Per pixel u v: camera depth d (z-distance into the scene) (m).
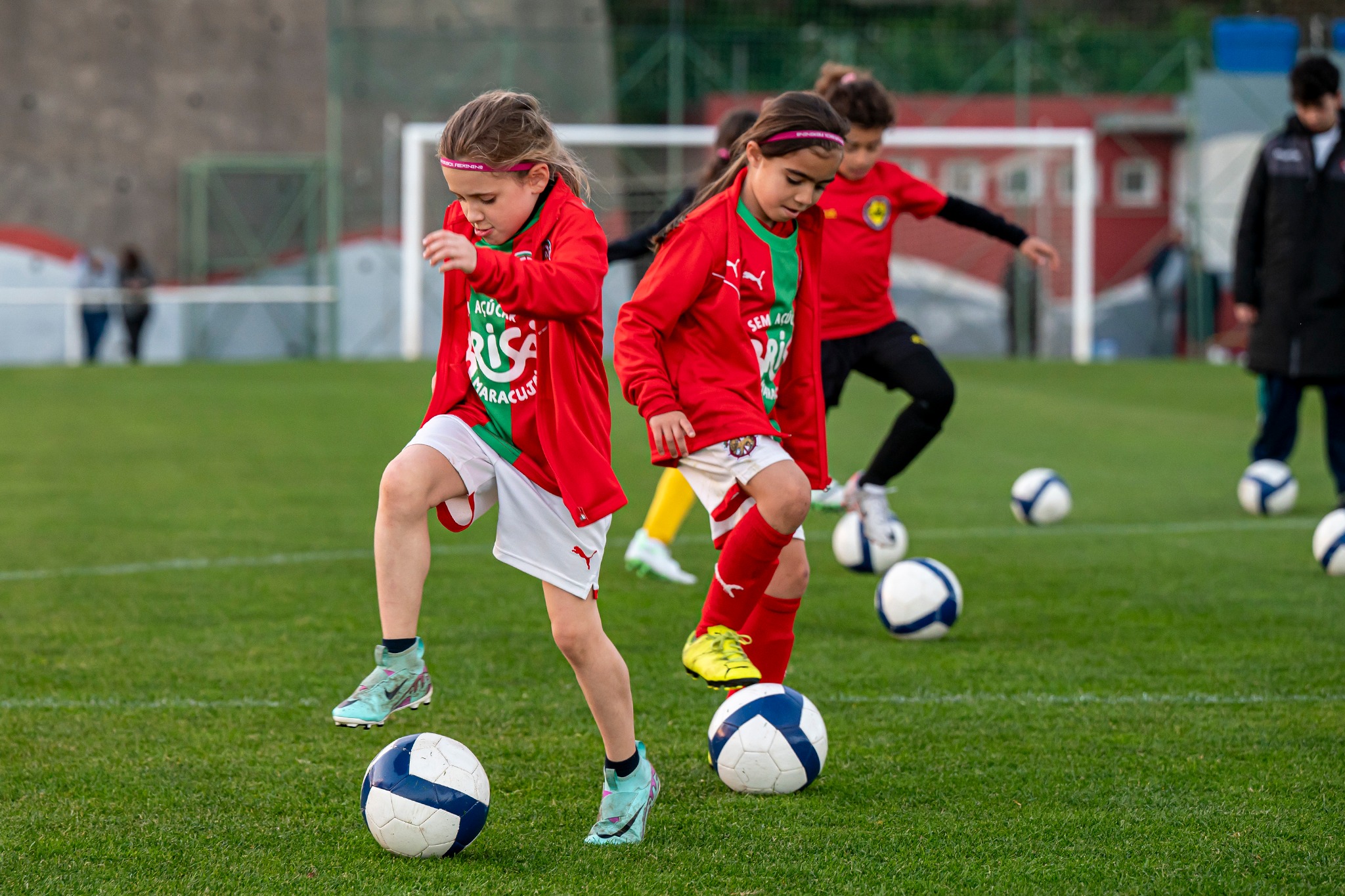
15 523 24.16
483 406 9.92
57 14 76.38
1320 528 20.16
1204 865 9.38
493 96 9.61
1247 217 25.50
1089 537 23.41
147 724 12.66
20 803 10.57
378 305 77.81
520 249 9.71
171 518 24.81
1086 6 89.69
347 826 10.16
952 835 9.97
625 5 86.56
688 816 10.38
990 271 77.56
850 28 87.06
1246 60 76.38
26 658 14.99
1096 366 65.06
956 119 78.50
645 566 19.41
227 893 8.89
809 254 11.93
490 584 19.23
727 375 11.48
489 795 9.70
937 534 23.78
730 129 18.03
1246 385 54.75
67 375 56.44
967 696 13.77
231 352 77.12
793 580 12.32
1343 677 14.42
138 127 77.44
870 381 57.78
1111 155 77.12
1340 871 9.28
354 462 32.78
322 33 78.75
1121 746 12.12
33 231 76.44
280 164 78.06
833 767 11.58
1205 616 17.38
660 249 11.55
